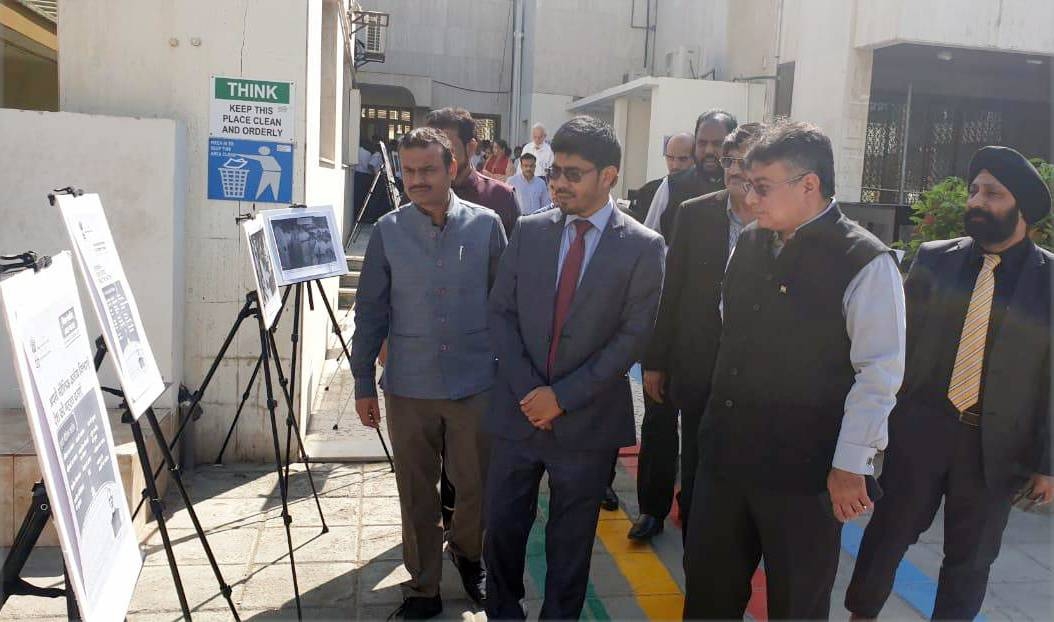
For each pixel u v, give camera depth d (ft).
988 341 8.98
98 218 8.71
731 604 8.53
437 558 10.71
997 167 8.86
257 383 15.87
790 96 42.88
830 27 38.68
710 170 13.64
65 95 14.98
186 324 15.58
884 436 7.18
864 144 38.11
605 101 54.90
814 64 40.04
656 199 14.52
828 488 7.49
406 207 10.79
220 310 15.64
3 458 11.96
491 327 9.64
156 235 14.47
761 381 7.77
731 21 48.78
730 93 45.75
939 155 43.70
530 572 12.14
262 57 15.21
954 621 9.42
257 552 12.39
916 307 9.43
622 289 9.00
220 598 11.03
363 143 58.85
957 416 9.12
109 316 8.27
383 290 10.67
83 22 14.88
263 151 15.37
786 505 7.75
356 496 14.57
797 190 7.45
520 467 9.30
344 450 16.56
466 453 10.69
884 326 7.20
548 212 9.62
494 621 9.34
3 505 12.03
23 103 26.96
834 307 7.45
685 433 12.15
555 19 59.31
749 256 8.08
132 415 8.29
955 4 34.73
